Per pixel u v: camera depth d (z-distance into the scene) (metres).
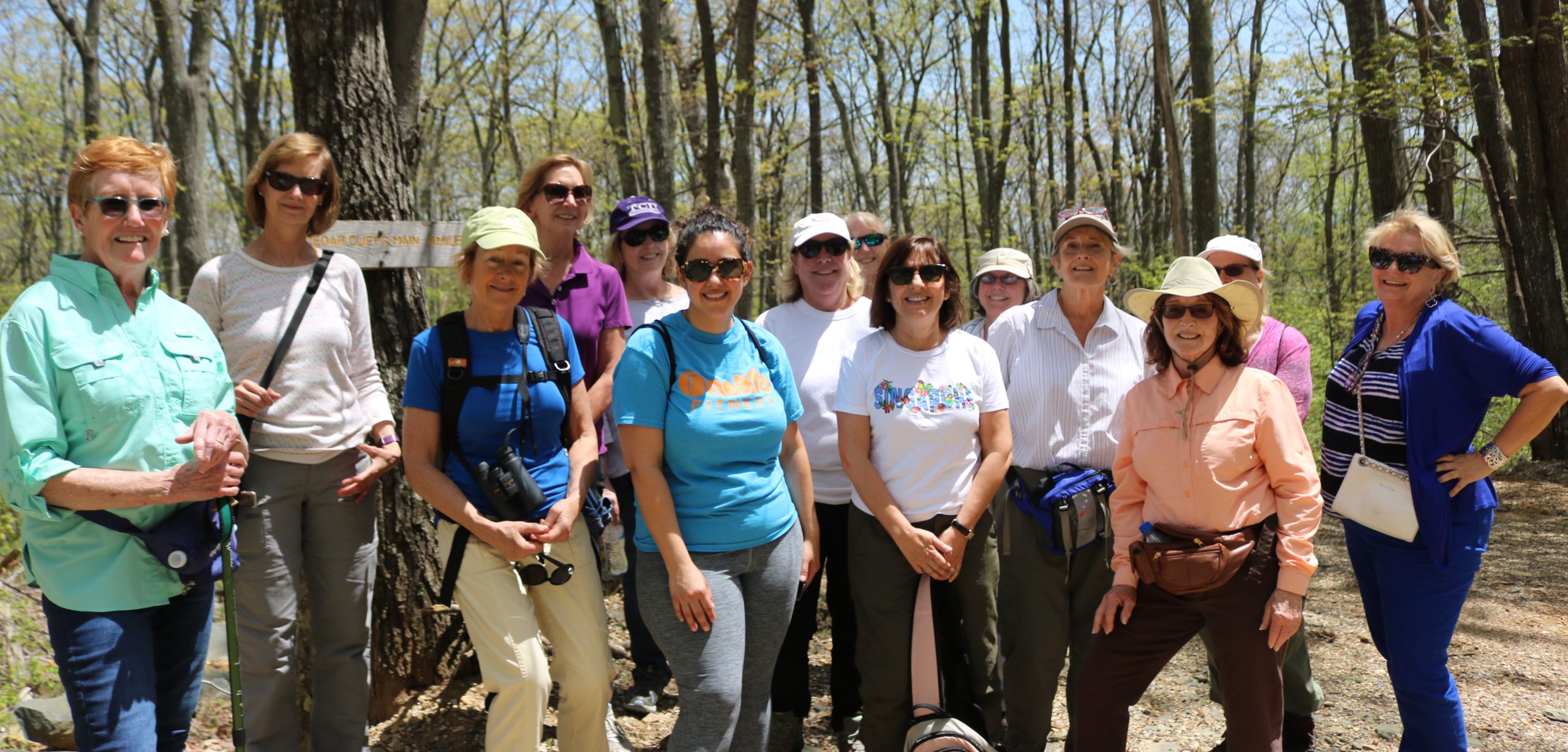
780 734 3.64
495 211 2.84
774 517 2.80
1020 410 3.24
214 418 2.30
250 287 2.84
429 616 3.82
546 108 22.95
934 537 2.91
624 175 11.55
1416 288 3.01
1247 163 22.09
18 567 4.96
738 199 9.38
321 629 2.95
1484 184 9.88
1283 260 25.66
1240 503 2.65
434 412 2.81
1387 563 2.98
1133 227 24.38
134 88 23.05
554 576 2.85
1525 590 5.43
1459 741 2.93
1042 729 3.14
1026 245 27.78
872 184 27.08
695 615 2.65
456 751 3.43
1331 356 12.50
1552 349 9.39
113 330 2.32
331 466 2.90
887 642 3.03
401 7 4.06
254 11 16.78
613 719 3.54
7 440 2.18
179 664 2.52
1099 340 3.25
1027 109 22.08
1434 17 12.12
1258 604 2.62
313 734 2.96
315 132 3.62
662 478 2.71
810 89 12.84
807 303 3.73
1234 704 2.69
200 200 12.55
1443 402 2.91
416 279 3.82
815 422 3.53
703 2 9.27
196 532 2.40
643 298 4.21
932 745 2.80
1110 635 2.84
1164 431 2.74
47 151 19.05
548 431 2.93
